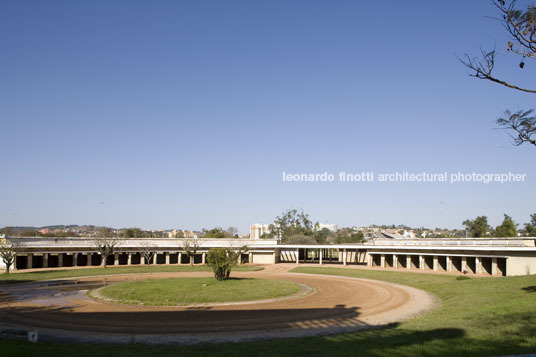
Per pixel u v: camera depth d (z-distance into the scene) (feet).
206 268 248.32
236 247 281.13
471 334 67.05
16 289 158.51
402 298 134.21
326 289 157.79
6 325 96.73
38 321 100.78
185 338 84.17
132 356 61.77
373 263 266.98
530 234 381.81
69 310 114.83
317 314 108.27
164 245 286.87
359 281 185.06
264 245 295.28
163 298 131.03
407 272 217.77
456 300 119.96
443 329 74.28
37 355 61.72
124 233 396.37
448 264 224.94
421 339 66.54
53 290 155.22
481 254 207.21
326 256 390.63
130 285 159.63
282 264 286.05
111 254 268.21
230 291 144.05
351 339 73.72
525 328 68.39
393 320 99.25
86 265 276.62
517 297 107.14
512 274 193.06
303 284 174.50
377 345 64.03
